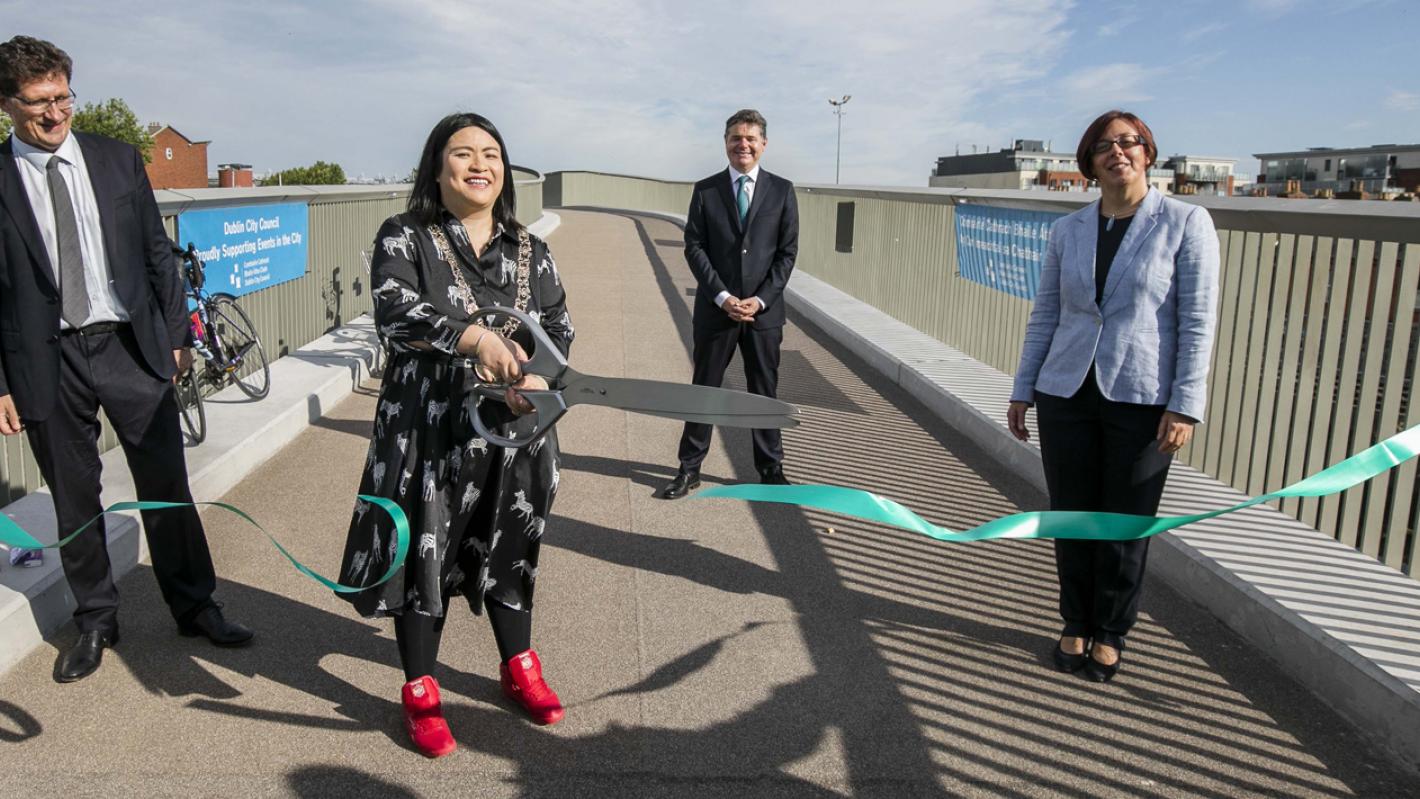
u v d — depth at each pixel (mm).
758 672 3592
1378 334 4105
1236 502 4816
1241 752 3135
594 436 6766
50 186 3223
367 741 3096
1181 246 3268
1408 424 3961
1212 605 4055
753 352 5367
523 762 3002
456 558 3117
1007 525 2482
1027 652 3781
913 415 7457
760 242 5238
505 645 3242
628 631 3889
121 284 3355
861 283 12578
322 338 9125
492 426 2924
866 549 4781
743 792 2885
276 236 8148
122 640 3705
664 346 10148
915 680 3559
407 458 2883
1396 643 3402
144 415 3461
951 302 9359
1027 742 3182
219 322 6762
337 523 4992
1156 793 2928
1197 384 3223
